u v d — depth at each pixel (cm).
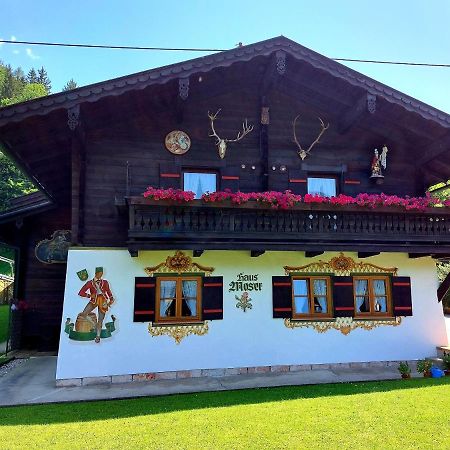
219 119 1115
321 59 1010
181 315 988
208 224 941
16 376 973
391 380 899
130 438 547
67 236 1376
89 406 723
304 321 1039
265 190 1093
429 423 590
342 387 833
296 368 1013
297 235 977
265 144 1116
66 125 948
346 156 1173
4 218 1253
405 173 1205
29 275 1343
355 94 1085
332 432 560
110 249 965
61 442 536
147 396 793
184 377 951
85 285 940
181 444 526
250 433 559
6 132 889
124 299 952
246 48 974
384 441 530
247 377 948
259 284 1029
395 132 1201
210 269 1007
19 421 634
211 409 675
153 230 906
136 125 1059
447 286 1115
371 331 1073
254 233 955
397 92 1042
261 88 1130
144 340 946
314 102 1178
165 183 1049
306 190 1131
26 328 1321
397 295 1104
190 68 945
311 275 1066
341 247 1002
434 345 1104
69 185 1246
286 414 637
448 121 1055
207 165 1083
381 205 1021
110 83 902
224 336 990
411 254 1117
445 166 1231
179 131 1080
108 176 1026
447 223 1075
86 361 910
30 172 1091
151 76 925
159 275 978
